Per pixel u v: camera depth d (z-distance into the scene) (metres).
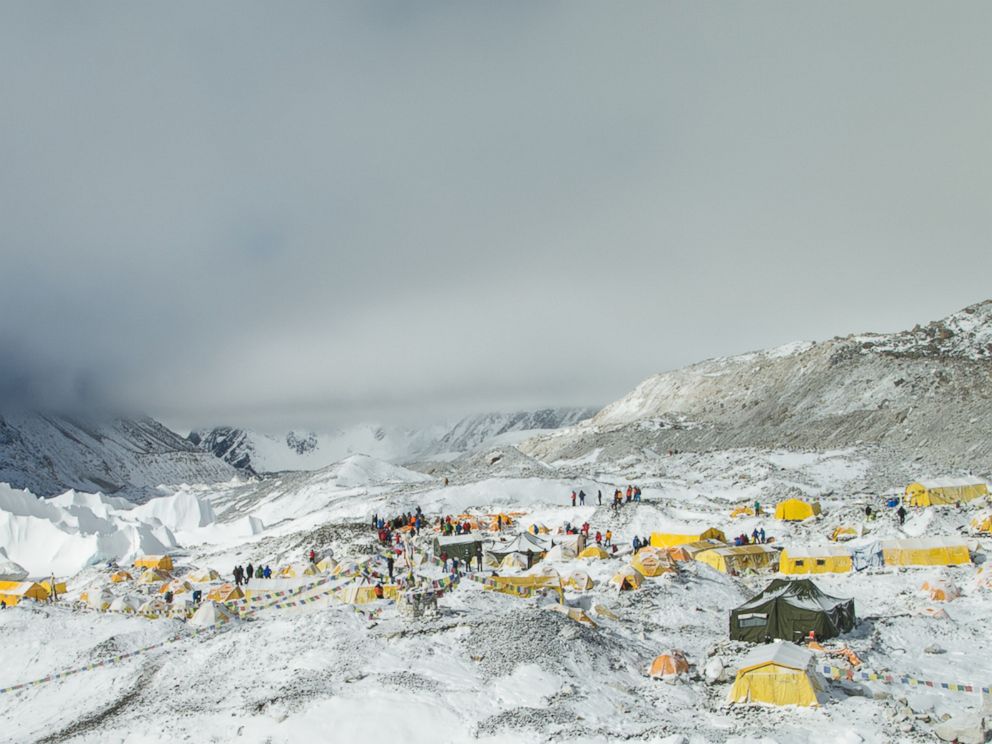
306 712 37.91
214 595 65.38
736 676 38.47
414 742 35.19
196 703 41.72
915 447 133.62
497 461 158.12
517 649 43.16
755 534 78.38
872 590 59.28
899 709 34.22
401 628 47.56
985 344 182.62
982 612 51.59
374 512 108.00
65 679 50.50
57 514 126.38
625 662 44.03
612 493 118.19
